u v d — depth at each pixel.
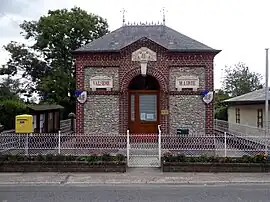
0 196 8.86
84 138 15.69
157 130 16.83
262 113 18.83
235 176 11.25
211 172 11.82
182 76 16.33
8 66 35.75
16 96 30.22
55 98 32.22
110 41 17.66
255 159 12.05
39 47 33.66
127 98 16.50
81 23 31.97
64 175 11.48
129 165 12.70
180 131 15.92
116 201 8.30
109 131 16.34
